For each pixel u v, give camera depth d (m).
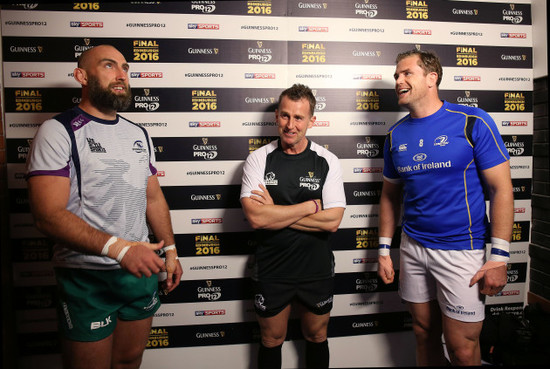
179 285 2.04
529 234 2.24
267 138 2.04
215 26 1.99
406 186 1.73
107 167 1.40
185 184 2.02
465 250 1.58
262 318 1.73
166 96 1.98
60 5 1.90
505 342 1.96
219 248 2.05
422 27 2.11
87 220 1.38
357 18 2.06
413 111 1.67
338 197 1.69
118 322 1.53
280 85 2.04
